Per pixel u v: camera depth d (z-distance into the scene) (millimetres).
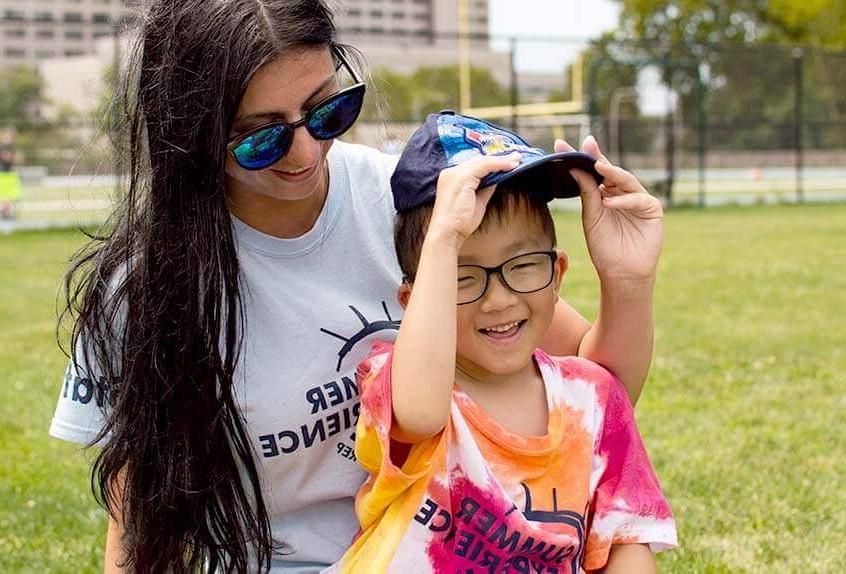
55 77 21156
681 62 20797
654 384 5398
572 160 1865
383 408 1759
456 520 1809
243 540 1959
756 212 19250
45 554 3404
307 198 1985
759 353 6172
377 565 1785
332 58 1938
